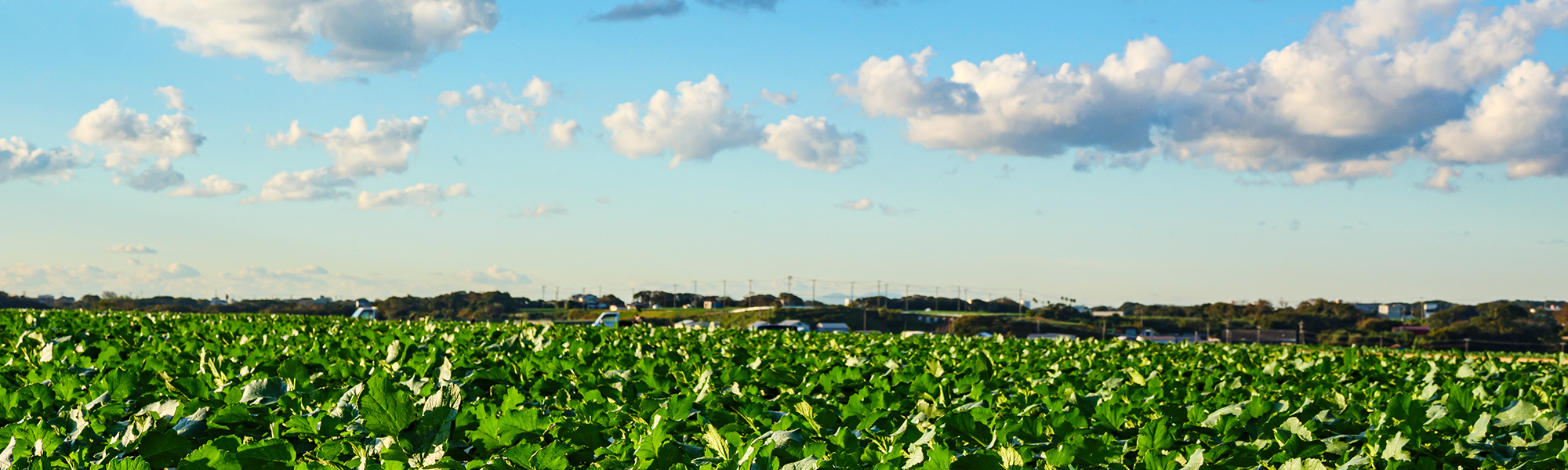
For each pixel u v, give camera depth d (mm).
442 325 12266
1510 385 6668
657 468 2854
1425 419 3967
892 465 2877
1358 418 4445
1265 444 3488
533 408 3250
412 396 3287
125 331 8844
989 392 5395
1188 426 3889
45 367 4969
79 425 3270
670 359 7355
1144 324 92375
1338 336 66562
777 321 88938
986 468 2846
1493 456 3553
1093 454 3094
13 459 2771
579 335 11195
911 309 115625
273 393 4113
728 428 3572
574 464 3035
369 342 8656
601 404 3957
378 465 2672
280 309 72188
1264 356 11469
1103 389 5758
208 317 15414
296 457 3078
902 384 5305
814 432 3705
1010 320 89625
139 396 4160
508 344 7922
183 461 2668
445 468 2703
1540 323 70688
